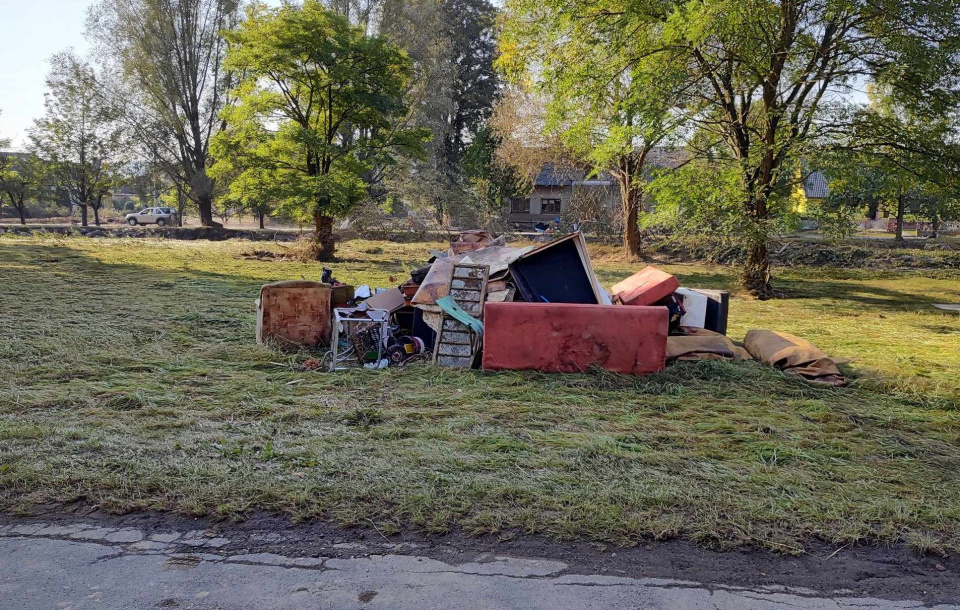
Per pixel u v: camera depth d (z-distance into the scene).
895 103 17.66
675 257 29.41
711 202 18.00
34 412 5.92
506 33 21.83
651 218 19.03
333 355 8.09
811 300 18.00
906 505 4.52
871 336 11.90
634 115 18.59
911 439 6.02
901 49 15.82
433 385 7.34
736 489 4.71
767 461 5.35
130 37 40.41
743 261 27.38
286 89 26.84
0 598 3.27
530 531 4.03
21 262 20.20
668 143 18.89
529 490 4.53
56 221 52.81
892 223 46.53
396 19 41.38
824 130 17.31
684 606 3.35
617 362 7.81
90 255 23.62
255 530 4.00
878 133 16.98
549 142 30.22
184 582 3.46
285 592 3.39
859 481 4.96
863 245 30.69
